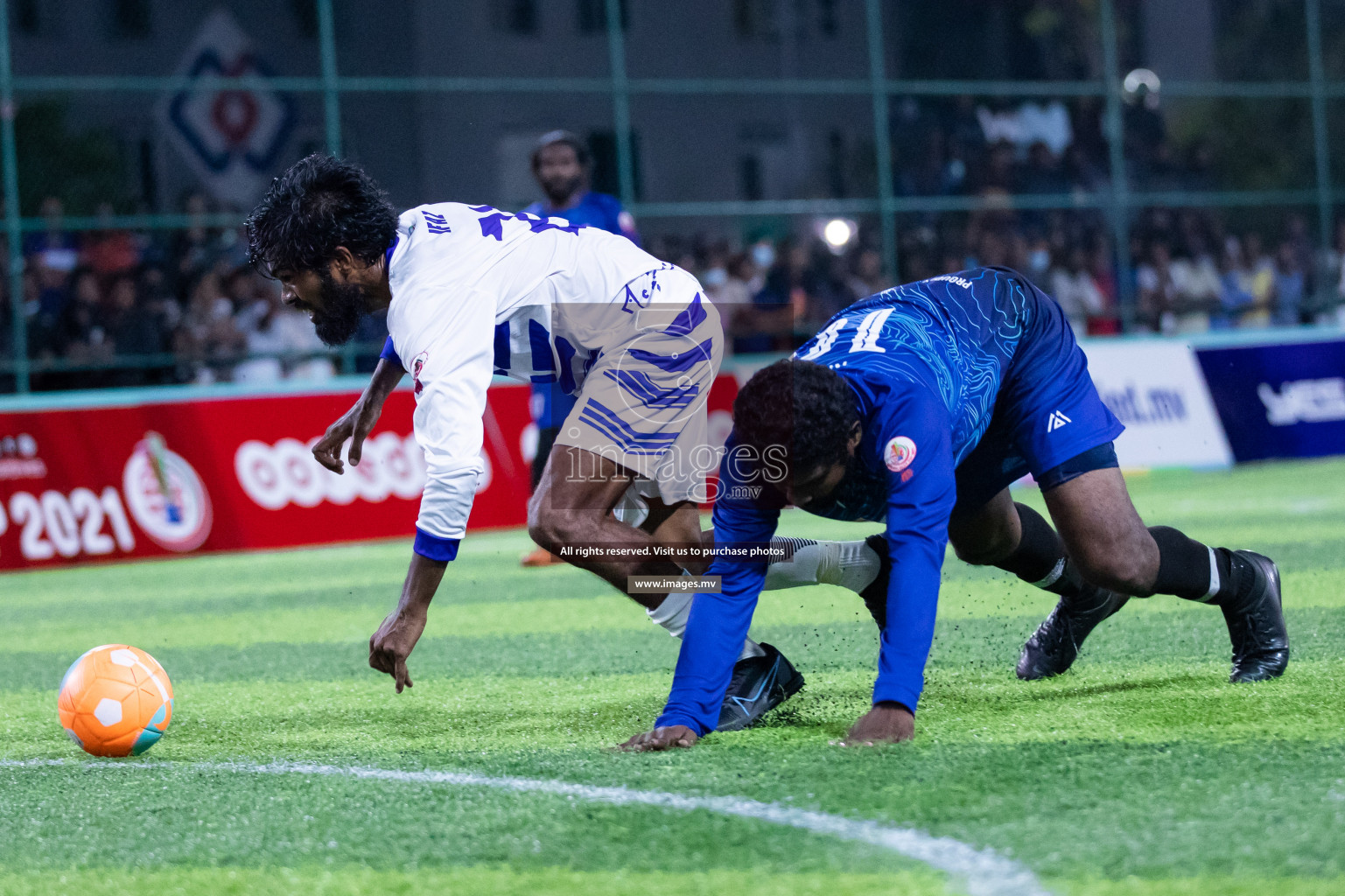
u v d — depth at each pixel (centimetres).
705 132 2477
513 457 1898
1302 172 2622
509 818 426
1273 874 343
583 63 2839
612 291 547
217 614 1149
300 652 897
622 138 2231
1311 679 590
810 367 473
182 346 1952
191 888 379
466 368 503
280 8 2711
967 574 1129
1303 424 2298
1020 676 641
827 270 2288
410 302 511
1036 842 375
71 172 2042
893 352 499
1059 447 542
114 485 1703
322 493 1805
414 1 2788
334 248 510
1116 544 543
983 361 528
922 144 2448
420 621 504
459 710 640
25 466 1662
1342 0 2809
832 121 2478
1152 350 2216
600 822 414
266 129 2247
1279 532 1295
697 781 454
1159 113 2578
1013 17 2752
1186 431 2197
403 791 471
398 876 377
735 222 2256
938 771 450
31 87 1919
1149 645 721
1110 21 2483
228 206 2189
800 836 391
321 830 428
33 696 754
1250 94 2572
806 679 672
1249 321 2517
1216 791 414
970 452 560
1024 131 2466
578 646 844
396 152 2361
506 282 528
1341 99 2672
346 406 1862
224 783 501
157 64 2661
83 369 1902
